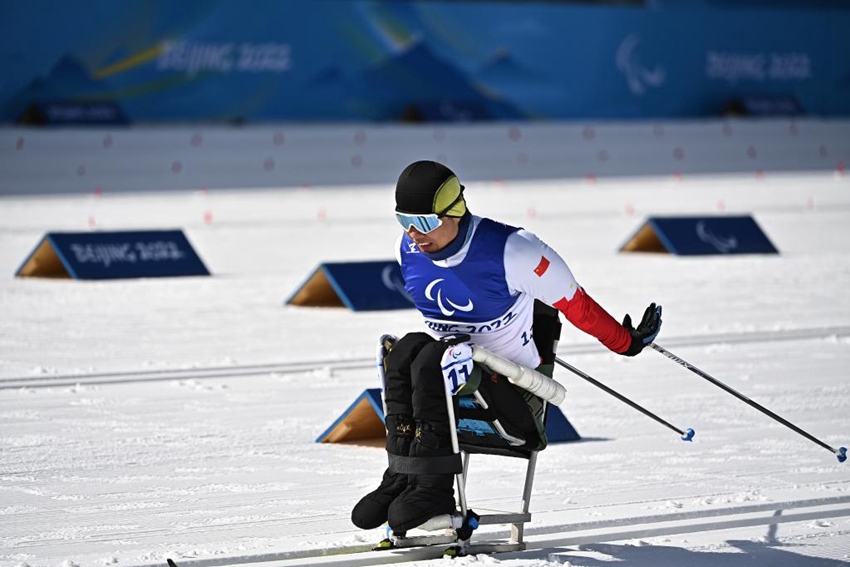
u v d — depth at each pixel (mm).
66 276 48750
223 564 16094
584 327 16844
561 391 16547
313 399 27562
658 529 17797
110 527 17984
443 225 15703
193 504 19297
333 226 66812
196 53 109250
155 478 20891
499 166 101125
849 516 18500
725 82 130875
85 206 76625
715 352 32969
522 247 15898
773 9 139625
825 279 47500
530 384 16203
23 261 52375
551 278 16000
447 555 16500
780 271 49719
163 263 49219
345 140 105625
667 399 27312
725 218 56906
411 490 15781
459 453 15703
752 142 116750
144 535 17578
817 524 18016
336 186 89062
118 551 16766
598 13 123375
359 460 22266
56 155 93750
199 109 110188
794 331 36188
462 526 16141
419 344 15883
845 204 79062
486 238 15898
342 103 115188
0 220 68750
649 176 98562
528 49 120938
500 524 17672
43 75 103688
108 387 28703
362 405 23219
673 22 127312
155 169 93000
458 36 118062
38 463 21844
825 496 19625
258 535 17594
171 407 26641
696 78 129250
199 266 49750
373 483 20672
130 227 65688
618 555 16500
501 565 16016
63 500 19484
